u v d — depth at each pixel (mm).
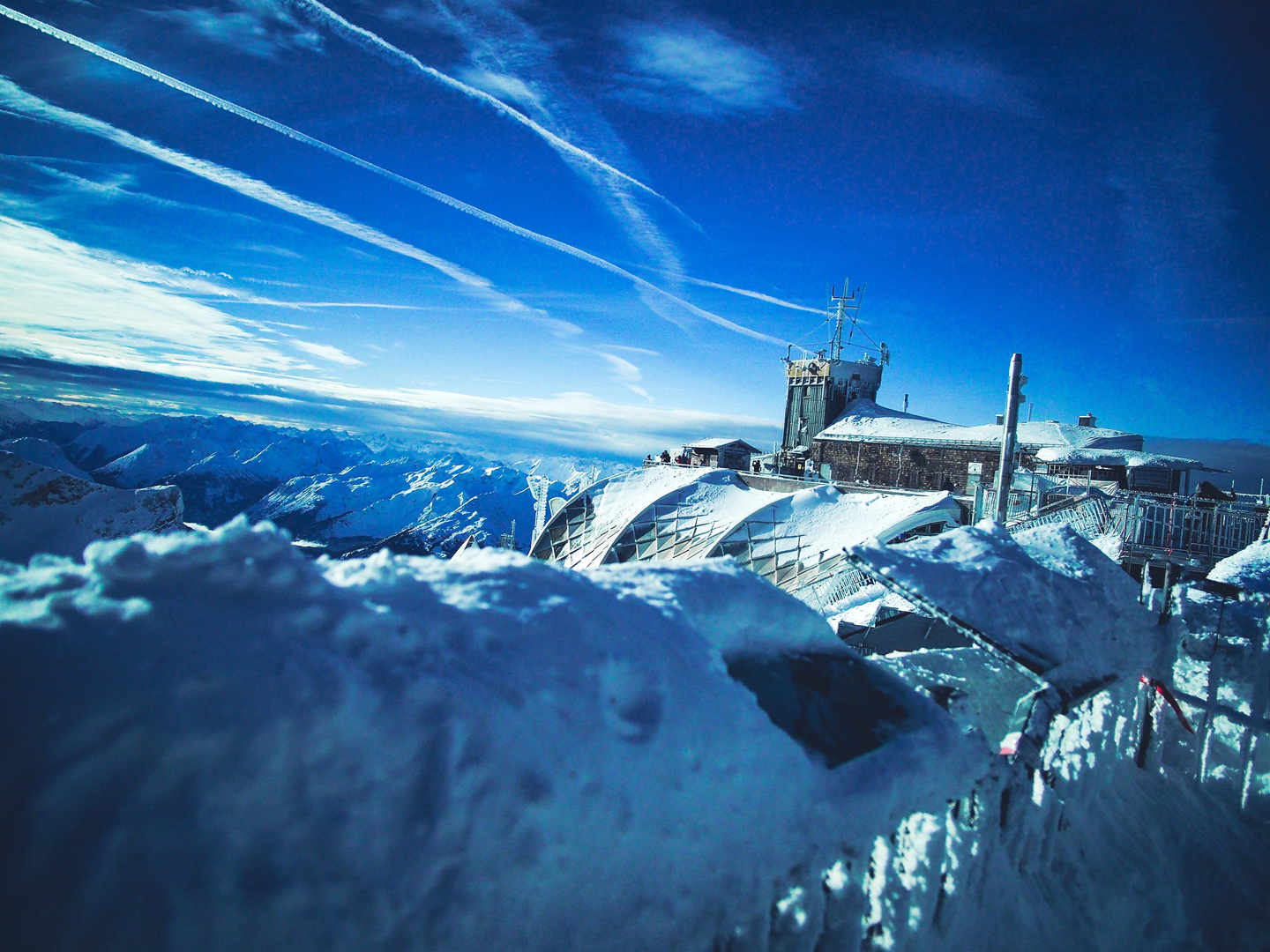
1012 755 3791
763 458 60656
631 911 1959
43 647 1546
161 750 1461
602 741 2100
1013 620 4691
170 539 1943
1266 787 5695
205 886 1411
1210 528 14898
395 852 1652
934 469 47875
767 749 2574
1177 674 6789
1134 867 4473
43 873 1297
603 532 37688
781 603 3762
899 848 2945
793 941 2383
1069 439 44500
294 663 1717
